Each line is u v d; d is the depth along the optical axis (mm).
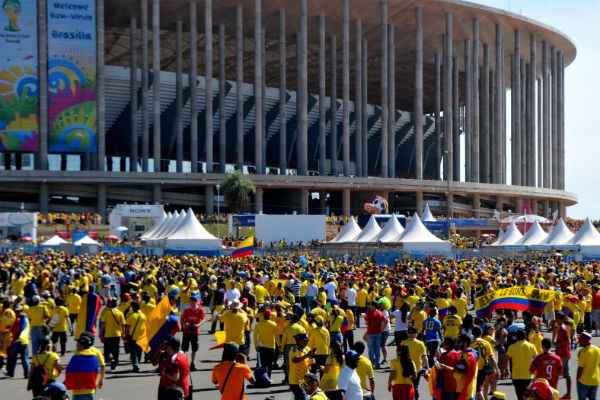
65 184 95500
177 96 103938
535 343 17422
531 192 124500
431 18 115250
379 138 127562
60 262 40531
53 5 93625
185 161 119312
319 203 114250
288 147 119125
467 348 14141
